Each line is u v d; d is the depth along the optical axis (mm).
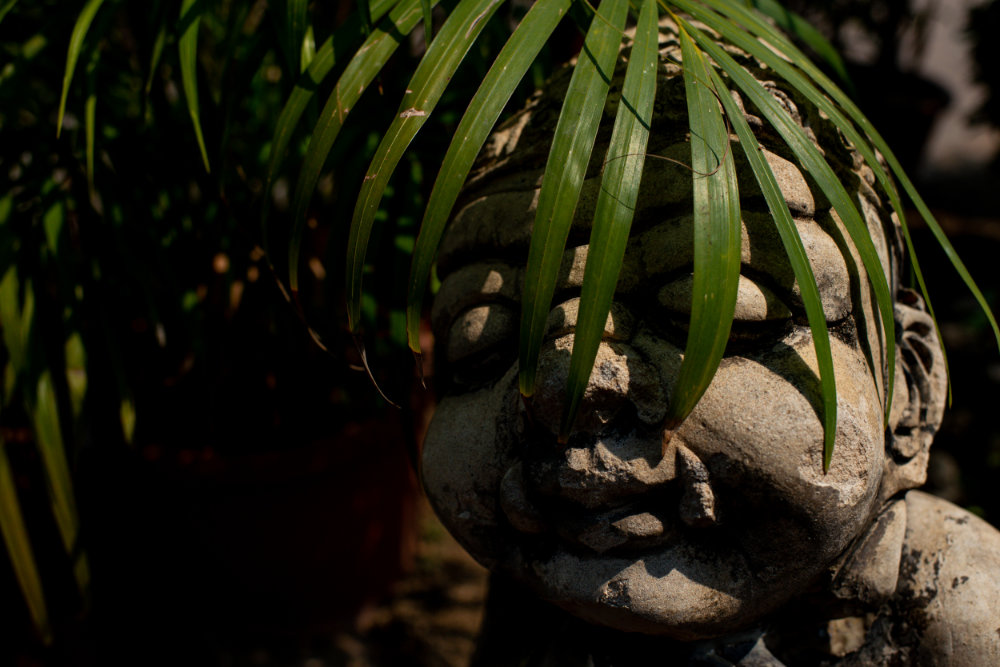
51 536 1116
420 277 564
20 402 1025
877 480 579
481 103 567
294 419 1057
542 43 579
